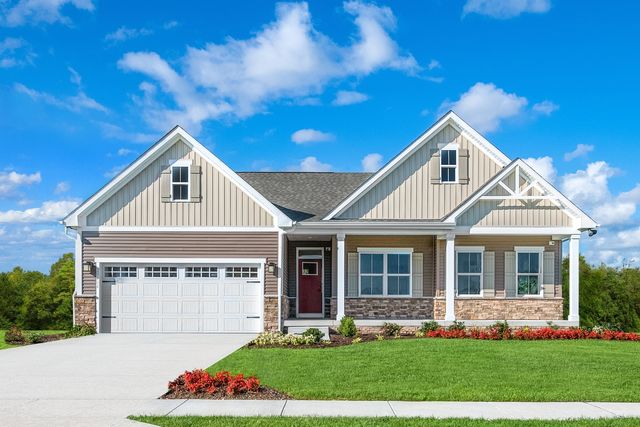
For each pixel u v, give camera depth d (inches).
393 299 896.3
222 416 352.2
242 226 833.5
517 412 368.2
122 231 832.9
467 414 361.7
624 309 1845.5
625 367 514.3
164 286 834.2
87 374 492.1
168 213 836.0
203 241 832.9
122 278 834.8
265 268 828.0
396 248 927.0
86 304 824.3
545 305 885.2
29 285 2370.8
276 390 422.6
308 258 983.6
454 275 916.0
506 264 922.1
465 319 879.7
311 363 528.1
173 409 371.2
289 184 1021.2
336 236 905.5
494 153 909.8
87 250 832.3
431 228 839.7
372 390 422.6
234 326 828.6
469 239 922.7
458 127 917.2
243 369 501.4
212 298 831.7
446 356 558.6
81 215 831.7
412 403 390.9
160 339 751.7
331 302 893.2
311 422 336.8
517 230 847.7
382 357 554.9
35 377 479.2
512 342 684.1
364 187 888.9
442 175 912.9
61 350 643.5
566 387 437.7
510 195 853.2
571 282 852.6
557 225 853.2
